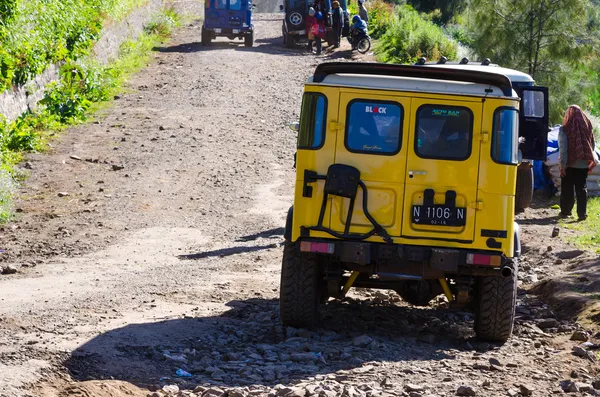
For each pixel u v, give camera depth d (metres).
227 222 20.95
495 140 10.48
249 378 9.02
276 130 32.91
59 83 35.31
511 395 8.48
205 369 9.38
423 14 73.94
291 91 39.91
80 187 24.45
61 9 36.97
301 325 11.29
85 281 14.80
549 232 19.06
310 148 10.61
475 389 8.63
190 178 25.81
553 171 23.12
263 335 11.18
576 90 31.42
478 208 10.49
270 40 56.53
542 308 13.21
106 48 44.50
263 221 20.97
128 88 39.78
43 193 23.77
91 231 19.94
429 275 10.77
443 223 10.51
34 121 31.05
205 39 52.81
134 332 10.62
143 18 56.94
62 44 35.56
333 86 10.59
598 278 14.16
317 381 8.83
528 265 16.36
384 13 59.19
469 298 11.49
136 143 30.02
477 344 11.18
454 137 10.53
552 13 30.52
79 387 8.14
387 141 10.55
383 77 10.64
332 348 10.35
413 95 10.51
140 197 23.48
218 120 33.91
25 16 32.06
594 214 21.03
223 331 11.29
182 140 30.58
